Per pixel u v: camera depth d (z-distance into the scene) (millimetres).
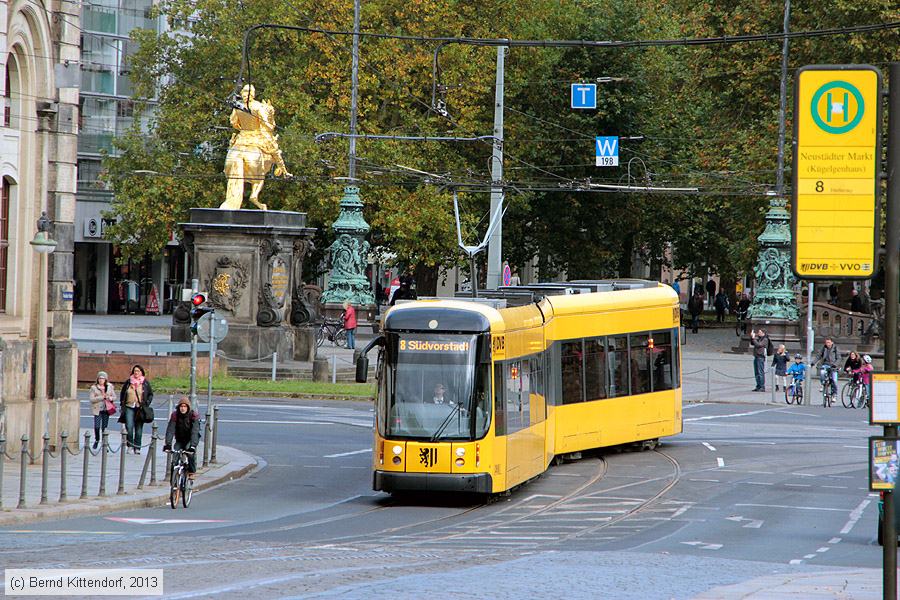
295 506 36750
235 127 76062
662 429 51688
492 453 36875
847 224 17859
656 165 116938
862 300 97562
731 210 108688
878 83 17797
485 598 21594
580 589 22969
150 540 28828
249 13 103688
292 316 77188
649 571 25656
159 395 65438
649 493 39625
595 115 113500
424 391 37031
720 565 27000
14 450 43375
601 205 117688
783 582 24203
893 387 17141
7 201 45219
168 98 106875
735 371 86125
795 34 49312
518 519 34438
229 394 66812
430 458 36531
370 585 22656
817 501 38344
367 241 105250
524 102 114750
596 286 50219
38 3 45438
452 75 103688
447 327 37375
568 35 114062
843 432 58125
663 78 117688
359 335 97875
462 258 105500
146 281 133000
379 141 101375
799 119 18000
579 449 47250
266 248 74938
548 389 44656
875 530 33281
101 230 125375
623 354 49938
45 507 33875
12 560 24938
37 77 45875
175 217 102750
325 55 101312
